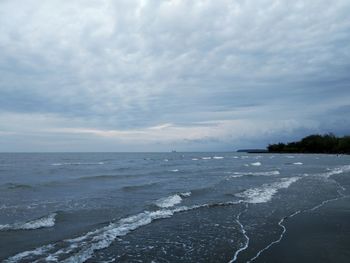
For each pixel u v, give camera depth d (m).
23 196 16.66
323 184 21.11
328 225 10.34
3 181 24.25
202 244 8.48
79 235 9.23
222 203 14.17
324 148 136.50
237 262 7.14
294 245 8.27
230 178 26.14
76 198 15.97
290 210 12.71
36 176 28.97
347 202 14.42
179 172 34.41
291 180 23.59
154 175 30.36
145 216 11.72
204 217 11.66
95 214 12.11
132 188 19.84
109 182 23.98
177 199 15.48
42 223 10.48
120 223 10.67
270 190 18.27
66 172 34.41
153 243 8.59
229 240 8.82
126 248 8.15
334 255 7.48
